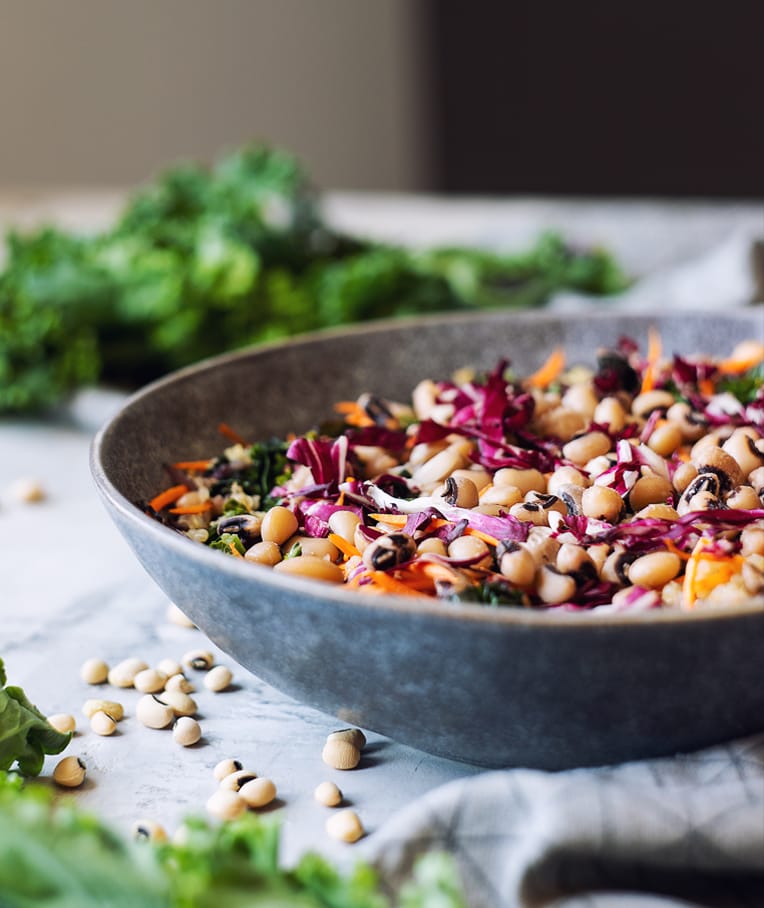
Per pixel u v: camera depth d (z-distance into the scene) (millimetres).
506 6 4129
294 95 4418
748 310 1303
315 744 953
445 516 924
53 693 1046
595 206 2650
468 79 4316
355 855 773
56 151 4008
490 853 730
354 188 4609
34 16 3832
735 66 3809
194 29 4160
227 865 617
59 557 1343
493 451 1064
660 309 1336
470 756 813
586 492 924
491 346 1349
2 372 1848
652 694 718
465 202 2807
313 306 2039
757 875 750
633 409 1151
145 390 1096
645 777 754
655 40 3902
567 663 695
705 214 2484
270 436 1232
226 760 920
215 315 2031
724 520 873
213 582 775
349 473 1048
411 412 1229
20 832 605
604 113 4094
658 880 748
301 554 922
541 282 2162
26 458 1698
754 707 750
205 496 1069
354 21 4367
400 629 708
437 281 2125
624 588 839
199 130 4281
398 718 787
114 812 869
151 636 1148
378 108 4496
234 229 2084
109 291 1944
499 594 805
